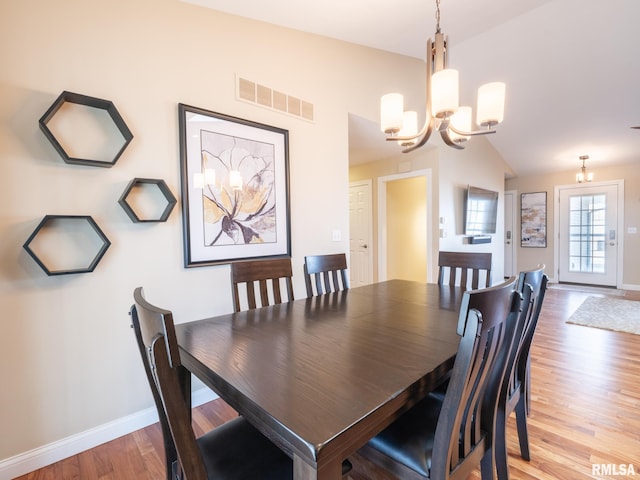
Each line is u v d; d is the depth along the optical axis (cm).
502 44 353
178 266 210
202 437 113
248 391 88
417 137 212
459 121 207
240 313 171
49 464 166
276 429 75
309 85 284
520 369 161
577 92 407
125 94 187
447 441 92
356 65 322
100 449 178
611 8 294
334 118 304
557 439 180
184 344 125
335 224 307
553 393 228
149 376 100
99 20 178
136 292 98
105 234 181
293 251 276
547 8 299
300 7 233
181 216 210
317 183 292
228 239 232
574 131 494
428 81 194
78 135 172
